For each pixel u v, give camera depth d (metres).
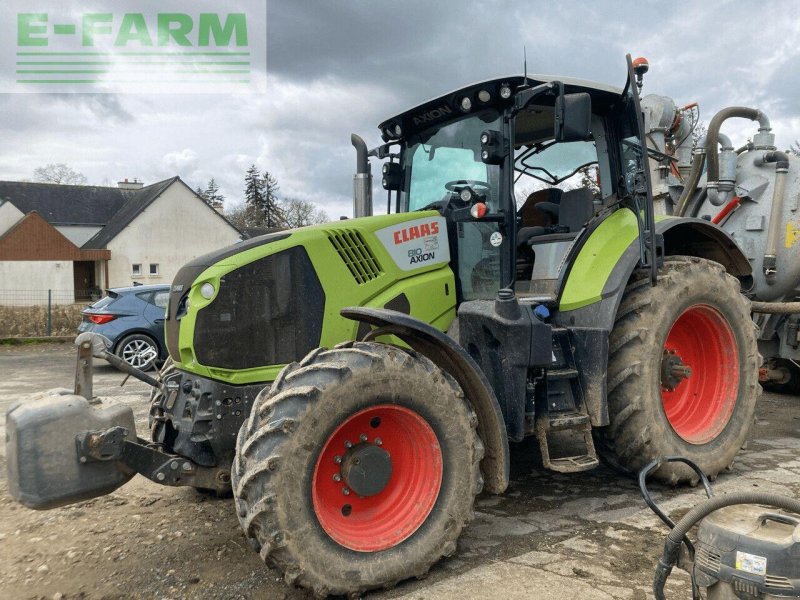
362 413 2.89
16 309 17.70
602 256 4.02
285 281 3.43
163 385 3.50
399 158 4.69
